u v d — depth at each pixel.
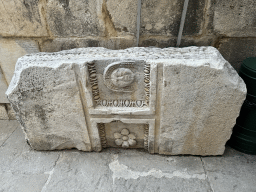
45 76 1.51
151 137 1.76
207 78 1.40
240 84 1.43
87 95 1.57
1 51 1.96
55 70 1.47
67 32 1.80
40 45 1.90
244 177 1.65
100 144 1.87
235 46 1.78
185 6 1.54
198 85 1.43
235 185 1.60
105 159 1.85
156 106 1.58
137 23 1.67
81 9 1.67
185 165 1.77
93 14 1.68
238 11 1.58
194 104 1.52
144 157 1.86
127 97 1.62
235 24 1.65
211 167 1.74
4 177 1.72
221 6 1.57
